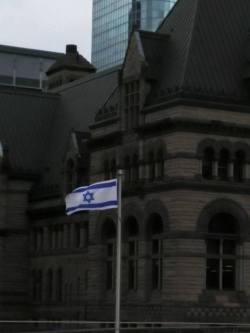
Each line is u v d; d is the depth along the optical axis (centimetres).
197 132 7675
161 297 7675
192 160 7619
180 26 8475
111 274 8544
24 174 10575
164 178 7738
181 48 8162
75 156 9644
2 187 10444
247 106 7900
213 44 8150
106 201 5106
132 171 8281
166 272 7612
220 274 7669
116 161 8500
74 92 11594
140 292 7950
